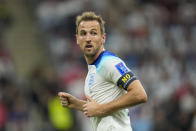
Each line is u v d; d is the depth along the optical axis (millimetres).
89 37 17391
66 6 58188
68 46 56062
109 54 17484
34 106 43719
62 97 19031
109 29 56562
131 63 52875
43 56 58156
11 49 58188
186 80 48250
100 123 17516
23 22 60438
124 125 17562
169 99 40469
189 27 60594
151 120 41344
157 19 60500
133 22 58375
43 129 41281
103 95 17422
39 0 60938
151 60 52750
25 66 57875
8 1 61031
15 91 44188
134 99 16516
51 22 58875
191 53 56156
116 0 60219
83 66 52938
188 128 36438
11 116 43250
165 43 56344
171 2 63938
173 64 51812
